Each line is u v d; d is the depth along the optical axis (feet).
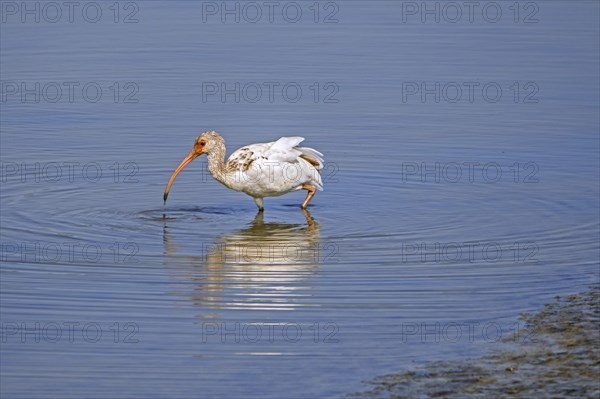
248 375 36.73
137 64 96.17
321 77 92.58
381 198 62.80
